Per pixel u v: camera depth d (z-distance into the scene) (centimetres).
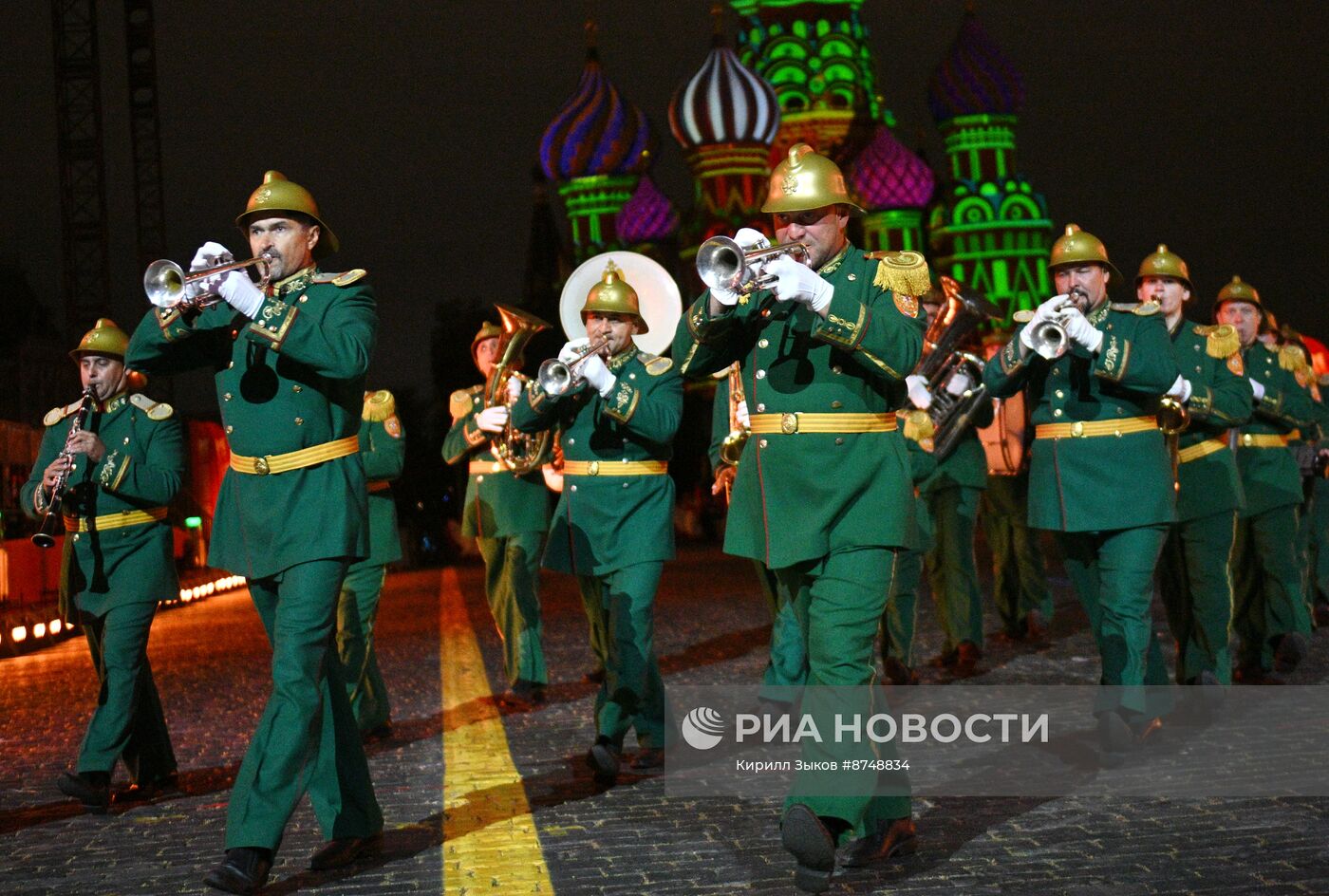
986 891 523
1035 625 1259
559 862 584
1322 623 1312
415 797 717
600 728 744
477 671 1213
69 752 903
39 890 575
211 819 692
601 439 797
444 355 5844
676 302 898
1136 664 754
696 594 2009
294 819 679
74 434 725
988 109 8694
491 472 1058
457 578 3039
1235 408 867
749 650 1267
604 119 8238
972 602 1092
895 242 8288
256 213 600
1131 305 773
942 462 1082
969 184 8712
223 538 607
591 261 916
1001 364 792
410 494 4525
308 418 592
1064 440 784
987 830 611
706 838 614
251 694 1135
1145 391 757
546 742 860
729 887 541
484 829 645
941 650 1192
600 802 691
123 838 661
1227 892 512
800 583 582
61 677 1384
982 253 8688
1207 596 891
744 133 7612
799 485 559
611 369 805
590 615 837
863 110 8331
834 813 531
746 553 579
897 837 572
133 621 733
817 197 558
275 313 570
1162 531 777
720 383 873
